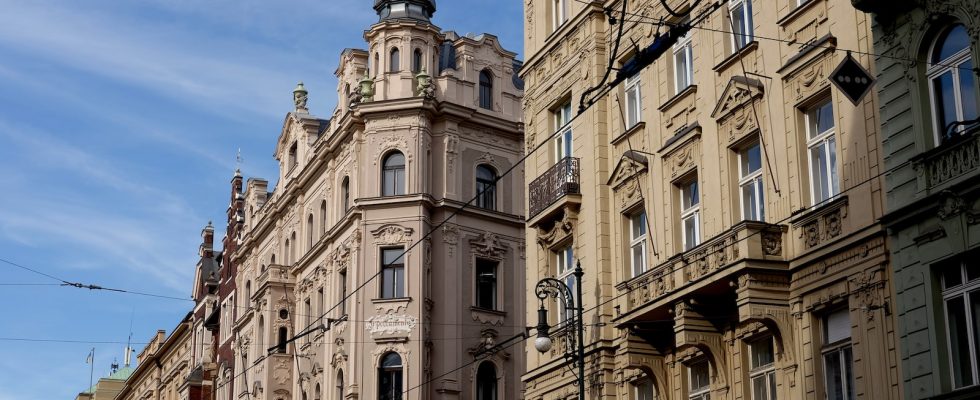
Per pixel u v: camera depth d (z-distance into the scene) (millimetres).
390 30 49844
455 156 48875
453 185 48500
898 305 22344
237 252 64375
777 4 26734
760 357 26422
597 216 32156
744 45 27812
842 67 22891
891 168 22812
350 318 47312
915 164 22141
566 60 34969
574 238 33312
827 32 25125
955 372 21266
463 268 47969
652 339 29516
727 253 25734
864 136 23766
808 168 25453
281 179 59188
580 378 27844
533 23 37406
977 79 21266
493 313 48250
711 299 26625
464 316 47406
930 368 21469
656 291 28172
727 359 26922
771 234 25328
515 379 48062
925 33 22453
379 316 46531
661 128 30438
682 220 29516
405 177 47969
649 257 30344
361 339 46531
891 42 23203
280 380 53844
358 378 46156
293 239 56594
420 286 46469
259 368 55406
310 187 54938
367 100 48969
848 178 24047
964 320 21266
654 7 31266
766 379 26094
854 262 23641
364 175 48438
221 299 68875
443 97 49344
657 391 29359
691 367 28938
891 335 22656
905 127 22609
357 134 49406
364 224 47750
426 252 47219
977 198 20953
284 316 55094
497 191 49906
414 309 46188
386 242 47312
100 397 115188
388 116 48656
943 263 21609
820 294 24391
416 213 47281
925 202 21812
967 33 21812
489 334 47750
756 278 24938
